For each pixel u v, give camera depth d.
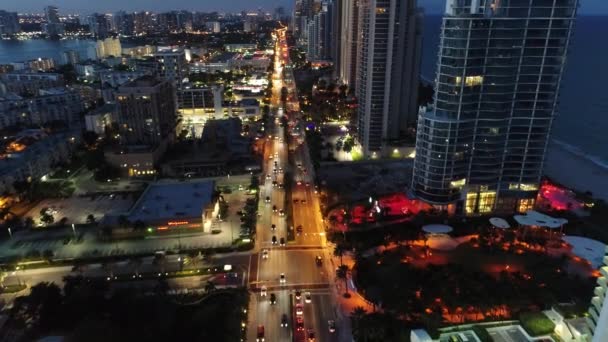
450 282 125.81
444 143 167.25
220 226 178.00
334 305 128.88
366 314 116.25
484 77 162.38
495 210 181.38
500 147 171.50
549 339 108.00
